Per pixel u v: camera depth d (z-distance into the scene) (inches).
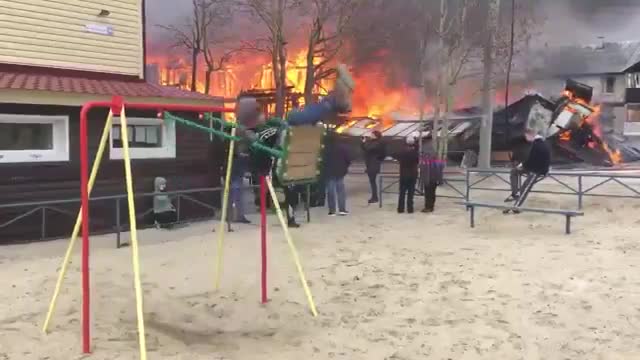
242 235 369.1
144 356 155.3
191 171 452.8
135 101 403.9
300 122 210.4
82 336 182.4
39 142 381.4
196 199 448.8
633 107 1229.1
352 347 178.9
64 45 414.0
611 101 1240.2
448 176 831.1
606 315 204.8
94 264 285.1
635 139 1230.3
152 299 229.0
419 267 279.3
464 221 424.2
